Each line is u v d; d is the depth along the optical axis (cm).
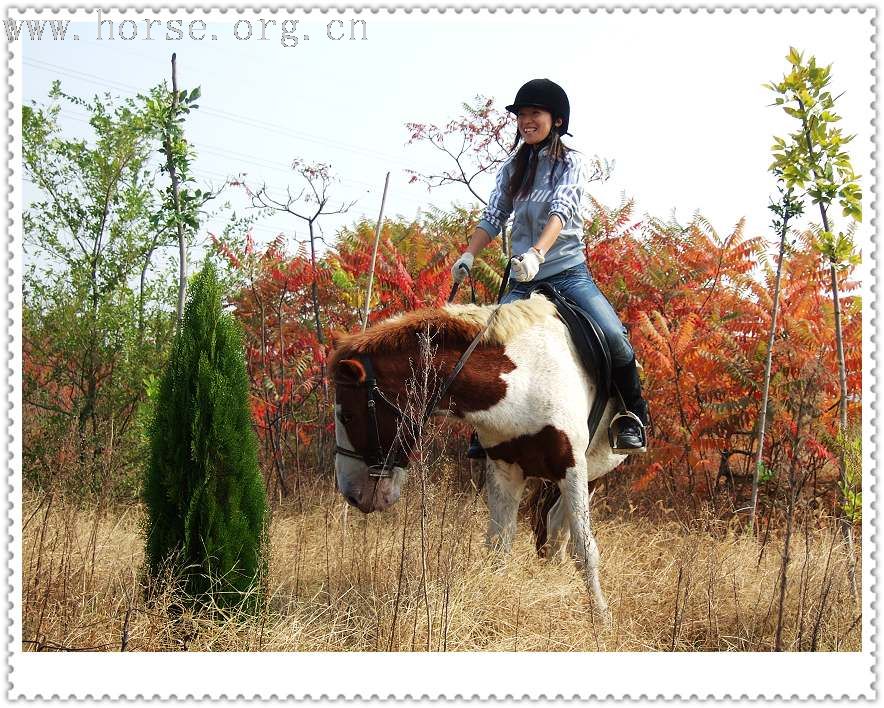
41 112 771
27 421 668
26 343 745
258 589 396
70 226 777
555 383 412
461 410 408
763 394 646
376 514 536
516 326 416
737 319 782
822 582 413
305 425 893
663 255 853
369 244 884
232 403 400
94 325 732
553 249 461
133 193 775
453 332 407
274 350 920
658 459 743
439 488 489
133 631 363
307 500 677
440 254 870
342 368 399
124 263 772
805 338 707
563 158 462
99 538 486
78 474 520
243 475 401
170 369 405
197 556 390
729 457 802
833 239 500
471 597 393
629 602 423
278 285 895
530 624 387
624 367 455
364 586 423
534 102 457
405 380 402
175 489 392
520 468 432
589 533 410
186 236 694
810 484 653
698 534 504
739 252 802
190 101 653
